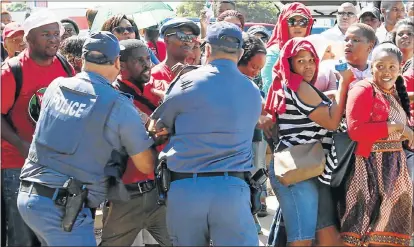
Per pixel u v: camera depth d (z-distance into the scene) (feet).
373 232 13.00
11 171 13.05
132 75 12.86
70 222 10.94
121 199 11.91
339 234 13.05
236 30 11.45
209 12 20.44
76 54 15.70
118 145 11.37
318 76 14.37
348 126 12.58
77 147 11.05
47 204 11.05
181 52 13.88
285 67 12.64
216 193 10.99
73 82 11.40
